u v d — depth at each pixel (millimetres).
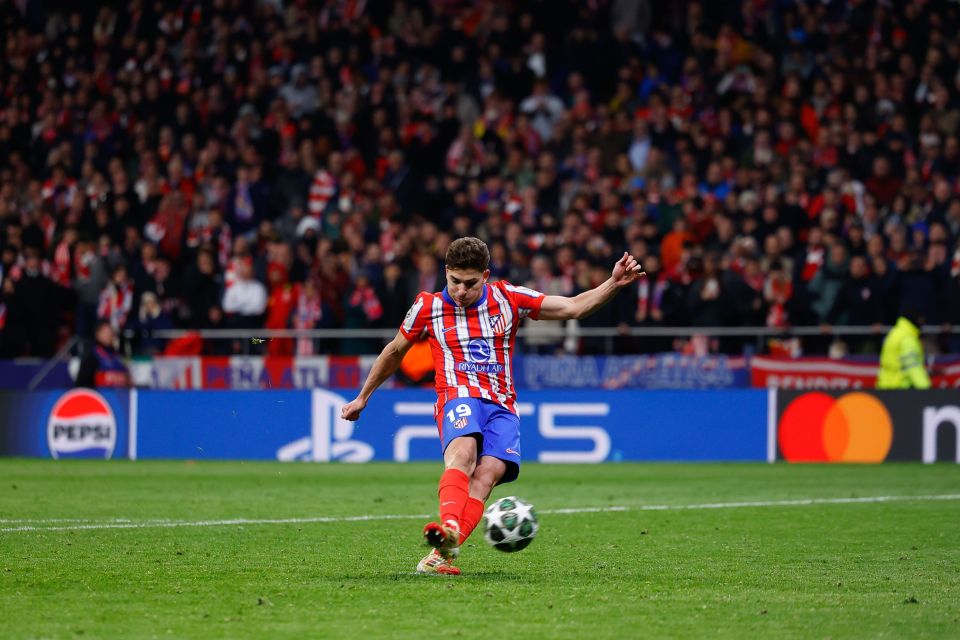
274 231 69000
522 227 69188
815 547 28469
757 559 26266
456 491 22031
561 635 17531
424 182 76375
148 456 61531
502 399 23156
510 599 20562
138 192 77875
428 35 85062
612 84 81938
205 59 85562
